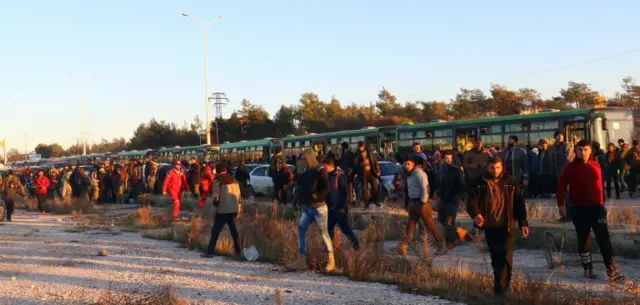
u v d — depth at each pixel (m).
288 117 82.06
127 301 7.38
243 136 80.62
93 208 23.48
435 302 7.12
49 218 20.94
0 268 10.31
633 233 10.76
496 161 7.13
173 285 8.45
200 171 22.12
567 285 7.66
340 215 10.20
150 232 14.87
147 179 26.30
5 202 20.11
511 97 64.81
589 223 8.16
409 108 78.06
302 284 8.34
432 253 10.23
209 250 11.12
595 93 61.72
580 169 8.16
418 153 15.94
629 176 18.47
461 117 66.44
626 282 7.47
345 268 9.14
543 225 11.67
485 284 7.66
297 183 15.81
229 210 11.05
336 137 33.53
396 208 15.35
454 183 10.57
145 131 94.19
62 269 10.06
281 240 11.09
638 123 30.50
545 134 23.39
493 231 7.17
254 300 7.45
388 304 7.07
